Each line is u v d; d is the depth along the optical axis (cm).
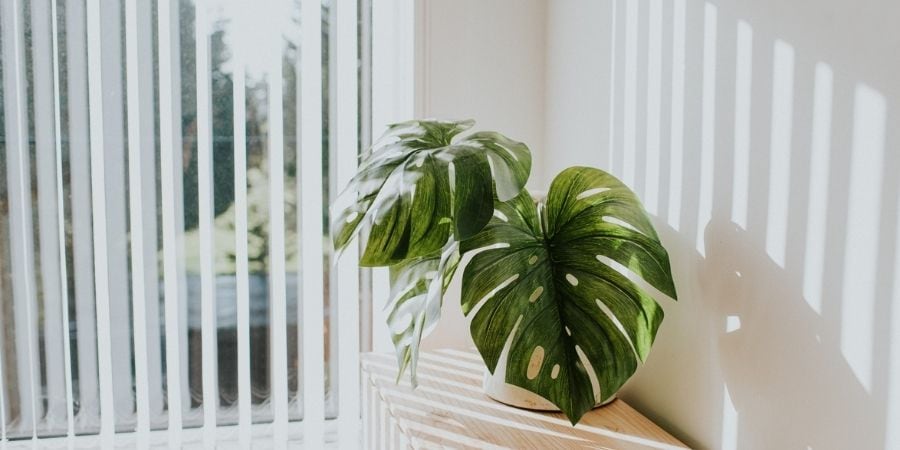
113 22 146
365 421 146
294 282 160
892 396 72
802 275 84
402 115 161
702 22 104
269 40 153
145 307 152
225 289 157
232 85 154
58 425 150
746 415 95
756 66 92
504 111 164
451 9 159
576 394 103
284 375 160
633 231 107
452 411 116
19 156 144
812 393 83
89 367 151
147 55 148
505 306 104
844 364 78
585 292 107
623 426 111
